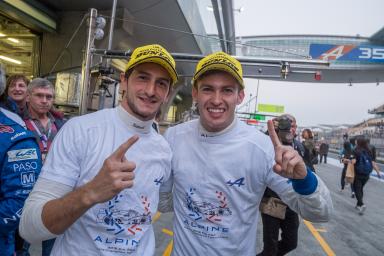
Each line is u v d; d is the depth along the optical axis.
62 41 8.25
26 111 2.52
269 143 1.52
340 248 4.02
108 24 7.99
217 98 1.42
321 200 1.25
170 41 12.05
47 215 0.93
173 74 1.28
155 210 1.30
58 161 1.10
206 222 1.48
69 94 4.91
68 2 7.79
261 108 33.22
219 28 15.91
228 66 1.38
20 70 8.75
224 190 1.46
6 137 1.33
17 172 1.33
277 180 1.44
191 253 1.50
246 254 1.51
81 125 1.18
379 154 21.19
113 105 4.74
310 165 3.18
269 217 2.61
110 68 4.54
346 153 8.45
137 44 11.80
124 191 1.17
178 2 8.39
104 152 1.17
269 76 6.33
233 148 1.47
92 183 0.92
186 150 1.55
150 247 1.28
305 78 18.81
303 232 4.60
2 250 1.38
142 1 8.10
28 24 7.44
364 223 5.34
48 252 2.24
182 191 1.54
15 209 1.32
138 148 1.25
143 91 1.23
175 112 27.89
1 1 6.20
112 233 1.14
